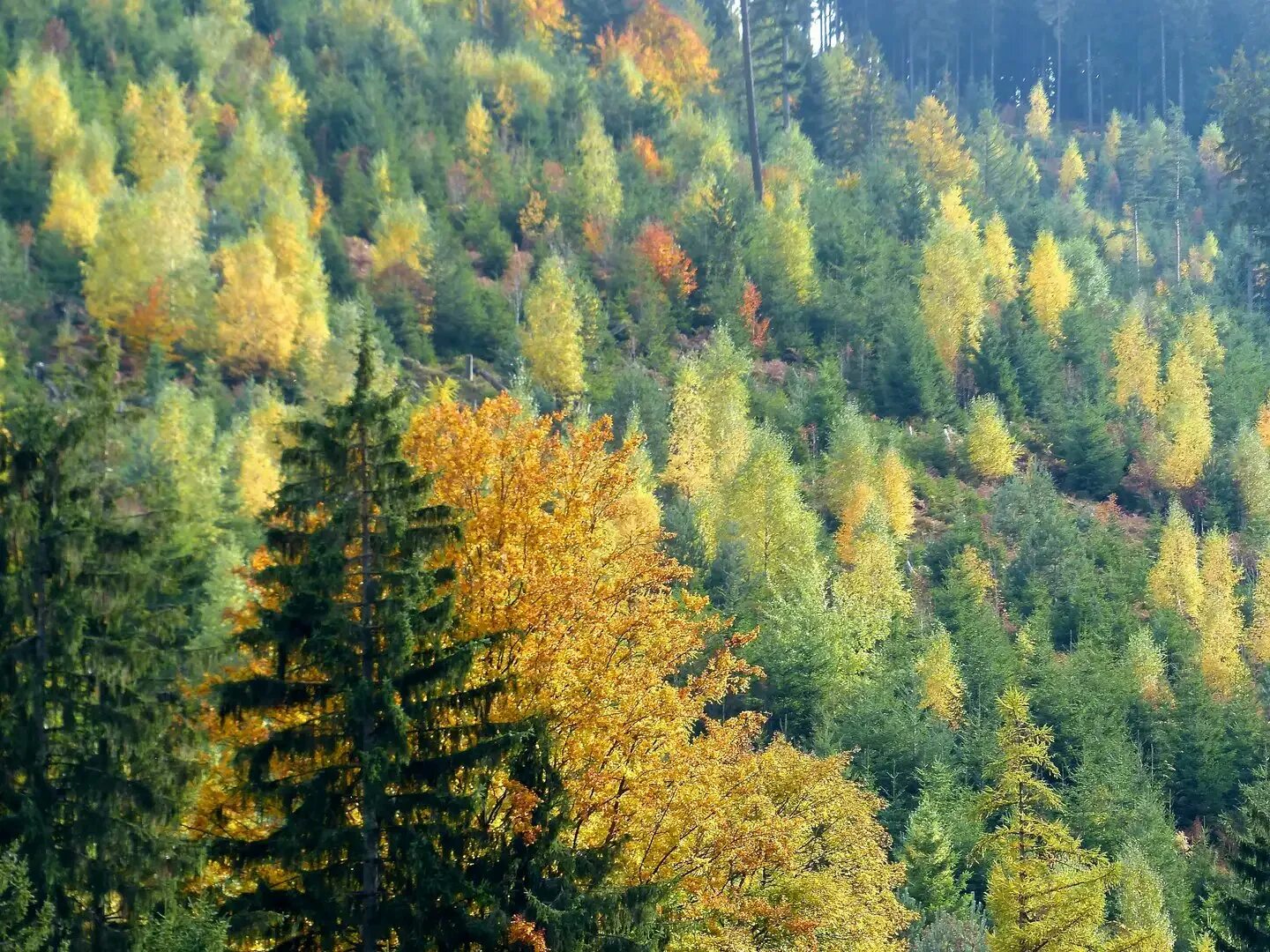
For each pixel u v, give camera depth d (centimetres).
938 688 5653
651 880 1714
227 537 4866
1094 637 6575
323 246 9119
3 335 6688
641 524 5350
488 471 1781
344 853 1562
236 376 7606
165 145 9712
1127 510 9150
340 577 1540
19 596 1681
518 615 1666
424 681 1533
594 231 10362
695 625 1872
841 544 6994
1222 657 7081
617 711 1720
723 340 8419
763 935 1869
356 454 1608
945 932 3712
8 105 9506
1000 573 7394
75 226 8350
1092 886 2648
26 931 1428
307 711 1594
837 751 4653
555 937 1475
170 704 1764
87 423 1780
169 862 1662
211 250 8619
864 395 9431
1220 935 2912
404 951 1498
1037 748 2825
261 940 1555
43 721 1677
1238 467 9450
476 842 1569
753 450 6956
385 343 7719
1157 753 5938
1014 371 10050
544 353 7969
